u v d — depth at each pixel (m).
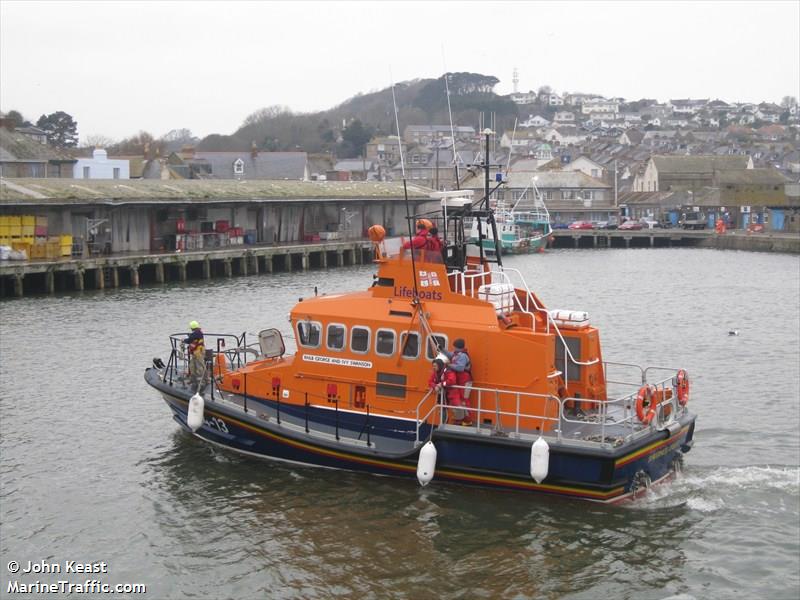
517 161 123.12
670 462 16.36
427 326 15.82
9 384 24.41
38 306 39.66
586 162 127.50
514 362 15.37
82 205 52.03
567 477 14.82
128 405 22.23
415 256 16.28
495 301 16.14
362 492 15.96
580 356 15.95
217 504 15.83
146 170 90.94
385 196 72.69
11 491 16.69
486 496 15.65
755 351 29.58
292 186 70.50
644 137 192.75
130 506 15.92
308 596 12.90
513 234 77.06
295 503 15.70
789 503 15.79
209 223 62.19
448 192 16.92
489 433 15.12
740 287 49.31
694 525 14.91
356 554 14.01
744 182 100.56
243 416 16.86
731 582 13.24
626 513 15.14
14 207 48.62
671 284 51.16
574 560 13.78
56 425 20.61
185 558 14.05
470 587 13.06
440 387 15.37
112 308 39.03
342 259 63.81
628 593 12.95
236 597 12.95
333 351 16.67
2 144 72.44
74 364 26.89
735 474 17.09
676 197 102.56
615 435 15.08
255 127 183.00
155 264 51.34
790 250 75.88
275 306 39.72
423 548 14.12
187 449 18.58
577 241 88.88
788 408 22.05
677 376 16.52
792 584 13.19
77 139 151.25
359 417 16.52
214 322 34.91
